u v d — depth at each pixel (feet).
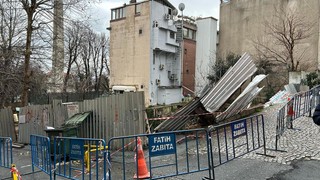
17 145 37.83
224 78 36.17
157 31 102.68
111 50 114.93
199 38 125.90
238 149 24.56
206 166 20.66
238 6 114.01
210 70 112.16
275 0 103.19
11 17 56.13
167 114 40.22
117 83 112.47
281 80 87.51
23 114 42.37
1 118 46.16
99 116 31.60
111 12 114.42
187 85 121.39
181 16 119.44
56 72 74.18
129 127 29.30
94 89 144.46
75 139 17.19
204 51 124.26
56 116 37.19
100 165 21.83
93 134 31.99
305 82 70.23
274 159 21.18
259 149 23.98
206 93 34.78
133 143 28.84
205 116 35.42
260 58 97.91
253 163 20.52
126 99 29.55
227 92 35.91
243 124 20.08
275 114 41.83
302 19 95.45
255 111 45.70
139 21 104.88
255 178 17.51
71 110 35.35
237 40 114.01
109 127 30.66
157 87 106.22
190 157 23.63
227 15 117.91
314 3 93.81
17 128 47.16
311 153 22.08
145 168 18.38
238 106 38.19
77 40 102.83
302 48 94.58
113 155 26.71
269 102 54.39
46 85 74.49
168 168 20.62
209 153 18.44
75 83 114.21
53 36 55.62
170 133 16.20
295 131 30.04
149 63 102.68
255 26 108.37
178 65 116.47
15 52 56.29
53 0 51.78
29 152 33.22
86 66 142.72
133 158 25.25
